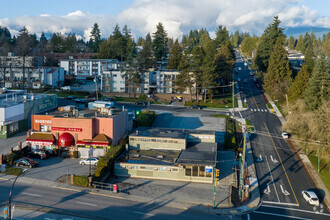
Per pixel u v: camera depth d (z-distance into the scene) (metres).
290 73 108.81
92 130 59.94
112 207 42.16
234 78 144.75
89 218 38.69
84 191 46.38
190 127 81.12
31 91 116.75
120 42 164.00
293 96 93.19
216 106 102.62
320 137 60.44
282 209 45.81
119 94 115.62
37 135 61.16
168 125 82.62
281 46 111.00
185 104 103.75
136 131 64.38
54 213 39.31
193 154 56.50
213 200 46.22
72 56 170.38
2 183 46.81
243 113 95.88
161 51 154.25
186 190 49.91
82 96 113.25
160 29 153.25
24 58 124.19
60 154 60.75
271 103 106.50
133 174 54.31
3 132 65.62
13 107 66.62
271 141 74.94
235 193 50.25
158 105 103.38
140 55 110.00
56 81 128.25
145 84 117.31
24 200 42.12
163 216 40.78
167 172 53.72
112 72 118.38
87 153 59.84
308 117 64.62
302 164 62.78
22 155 57.34
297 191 52.03
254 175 57.38
